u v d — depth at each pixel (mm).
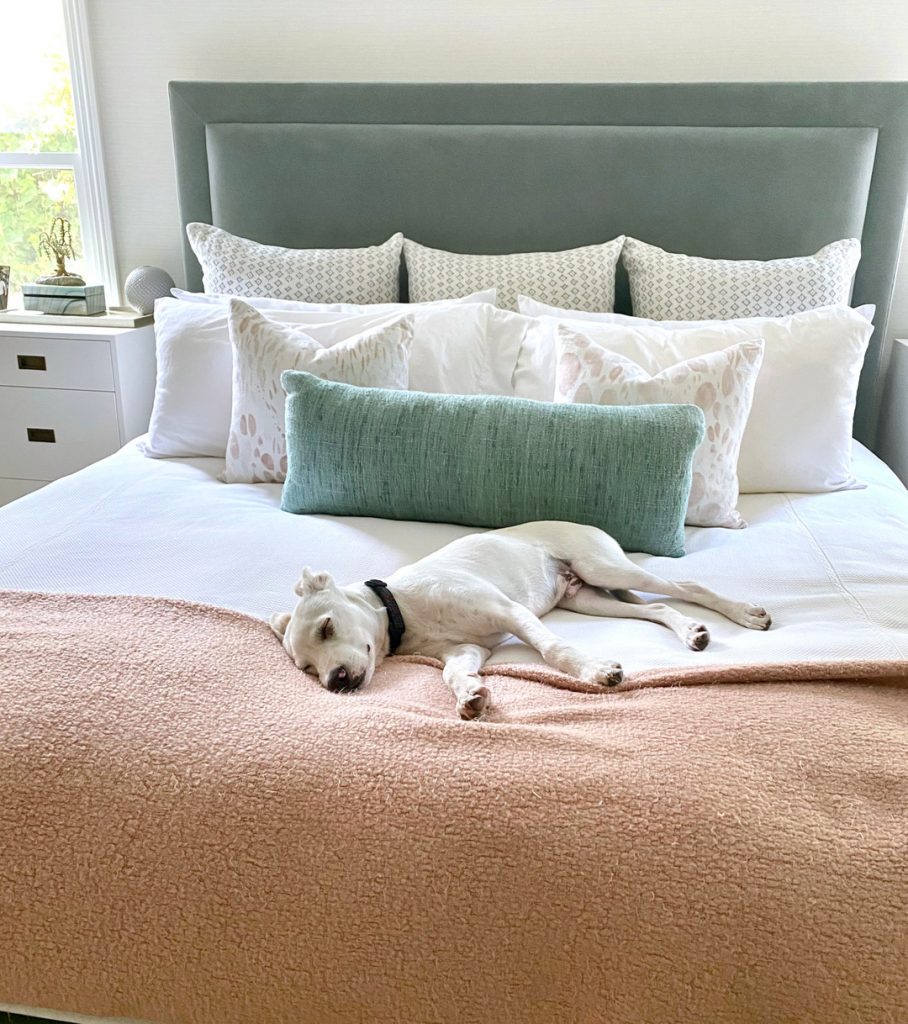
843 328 2219
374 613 1421
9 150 3291
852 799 1026
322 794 1039
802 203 2680
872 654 1376
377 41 2914
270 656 1353
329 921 976
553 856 966
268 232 2932
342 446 1937
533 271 2637
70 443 3045
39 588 1606
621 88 2734
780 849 958
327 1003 979
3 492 3133
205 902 999
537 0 2799
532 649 1469
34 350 2957
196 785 1059
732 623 1551
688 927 923
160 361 2439
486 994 949
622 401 1979
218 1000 1000
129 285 3080
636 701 1214
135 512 1965
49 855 1036
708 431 1964
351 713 1175
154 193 3191
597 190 2758
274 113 2896
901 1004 888
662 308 2574
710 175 2699
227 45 2996
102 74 3088
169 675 1245
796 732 1116
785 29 2723
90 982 1021
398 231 2875
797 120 2686
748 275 2533
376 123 2859
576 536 1683
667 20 2760
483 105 2805
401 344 2148
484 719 1203
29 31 3166
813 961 901
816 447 2158
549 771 1047
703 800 1005
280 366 2139
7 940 1030
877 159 2691
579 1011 935
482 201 2812
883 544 1833
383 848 992
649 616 1561
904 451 2713
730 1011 912
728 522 1986
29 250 3400
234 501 2059
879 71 2719
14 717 1146
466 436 1880
